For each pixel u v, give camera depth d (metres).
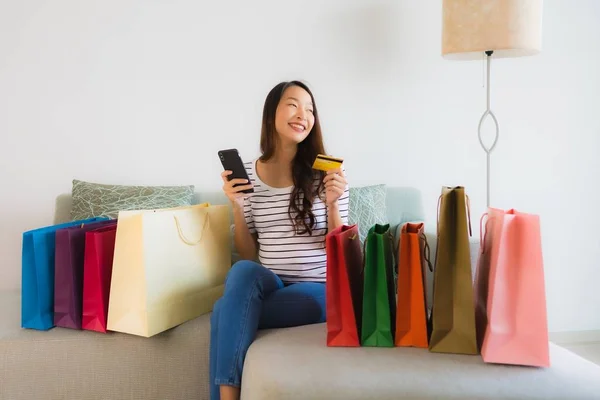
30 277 1.68
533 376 1.23
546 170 2.81
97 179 2.51
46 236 1.68
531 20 2.17
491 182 2.78
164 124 2.54
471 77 2.72
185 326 1.69
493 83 2.74
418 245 1.40
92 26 2.46
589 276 2.87
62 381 1.61
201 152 2.58
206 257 1.82
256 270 1.53
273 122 1.84
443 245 1.35
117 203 2.21
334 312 1.40
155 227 1.61
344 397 1.17
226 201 2.43
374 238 1.42
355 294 1.47
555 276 2.85
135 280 1.58
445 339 1.35
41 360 1.60
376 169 2.69
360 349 1.38
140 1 2.48
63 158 2.48
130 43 2.49
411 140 2.70
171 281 1.66
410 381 1.20
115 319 1.60
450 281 1.35
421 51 2.68
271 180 1.86
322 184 1.80
